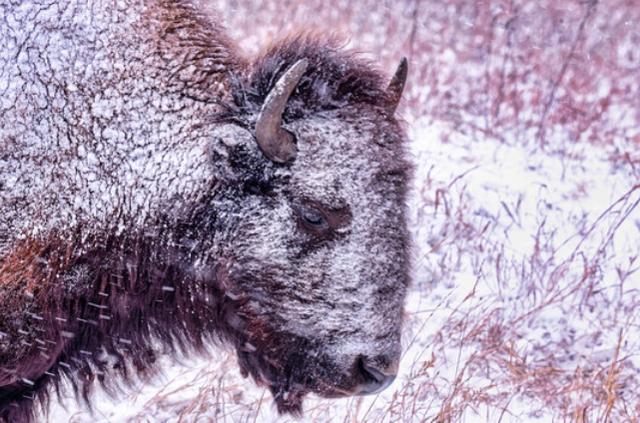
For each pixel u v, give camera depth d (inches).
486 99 1689.2
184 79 779.4
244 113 760.3
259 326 766.5
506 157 1515.7
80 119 757.3
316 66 755.4
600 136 1616.6
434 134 1565.0
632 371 999.0
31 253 754.2
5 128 748.0
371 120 746.2
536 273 1157.1
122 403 933.2
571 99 1702.8
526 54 1849.2
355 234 727.7
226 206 762.8
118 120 764.0
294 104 741.9
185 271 786.2
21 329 762.8
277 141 725.9
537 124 1627.7
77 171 757.9
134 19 781.3
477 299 1111.6
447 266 1175.6
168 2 804.6
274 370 782.5
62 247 762.2
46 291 763.4
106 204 765.9
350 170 729.6
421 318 1073.5
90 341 811.4
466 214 1295.5
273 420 907.4
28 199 752.3
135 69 770.2
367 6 1956.2
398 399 926.4
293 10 1774.1
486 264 1184.2
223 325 805.2
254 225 751.7
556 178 1462.8
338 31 811.4
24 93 750.5
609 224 1311.5
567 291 1141.7
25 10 761.0
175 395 938.1
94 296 783.1
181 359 865.5
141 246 779.4
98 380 842.2
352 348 732.0
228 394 933.2
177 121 772.6
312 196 729.6
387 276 728.3
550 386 951.6
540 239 1259.2
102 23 769.6
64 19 762.8
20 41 756.0
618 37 1979.6
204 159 767.7
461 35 1905.8
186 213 770.8
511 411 917.8
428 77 1721.2
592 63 1845.5
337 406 923.4
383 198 733.3
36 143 750.5
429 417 870.4
